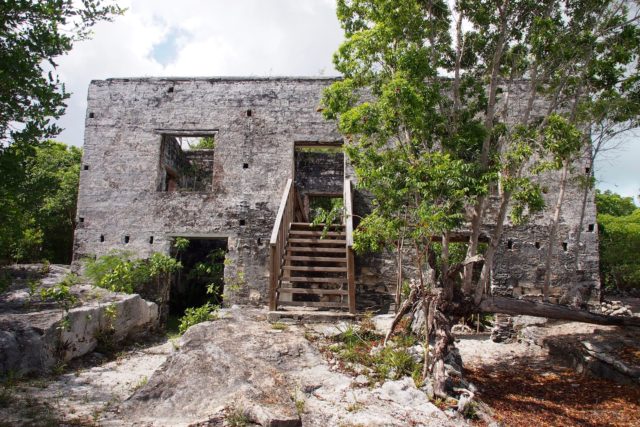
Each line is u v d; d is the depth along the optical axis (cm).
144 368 677
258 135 1173
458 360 662
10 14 396
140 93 1197
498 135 784
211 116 1185
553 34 737
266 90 1191
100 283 973
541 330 948
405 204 682
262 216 1138
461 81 859
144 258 1127
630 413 583
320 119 1171
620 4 772
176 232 1138
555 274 1098
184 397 505
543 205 677
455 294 740
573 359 789
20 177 395
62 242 1650
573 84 844
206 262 1498
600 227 1889
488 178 653
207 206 1148
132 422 451
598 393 657
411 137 761
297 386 556
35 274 978
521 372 765
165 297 1113
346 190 1050
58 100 414
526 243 1109
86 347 725
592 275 1096
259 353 627
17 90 395
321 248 959
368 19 775
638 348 757
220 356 568
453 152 724
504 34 758
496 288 1090
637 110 877
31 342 604
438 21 805
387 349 660
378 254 1115
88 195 1159
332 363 639
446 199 664
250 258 1121
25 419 436
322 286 1166
